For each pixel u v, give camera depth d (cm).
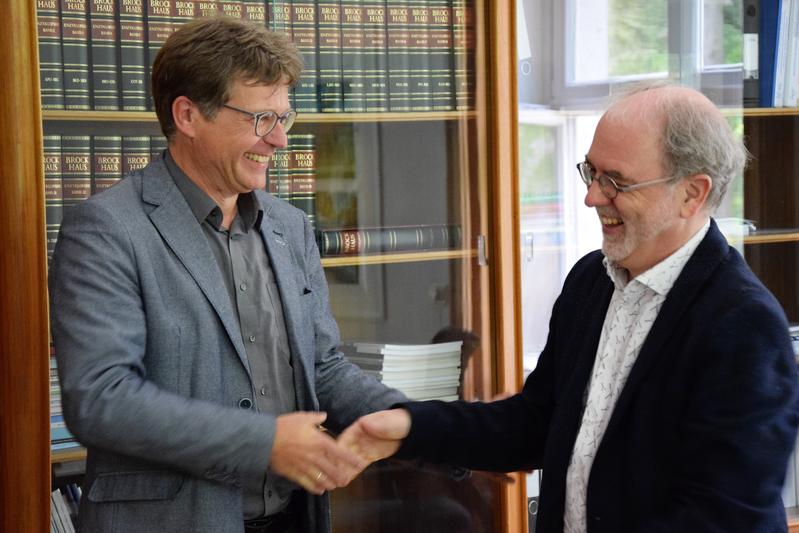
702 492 154
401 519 277
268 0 258
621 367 171
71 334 179
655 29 328
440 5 276
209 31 190
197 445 177
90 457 192
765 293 163
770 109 335
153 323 185
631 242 168
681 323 164
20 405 223
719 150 164
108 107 242
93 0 239
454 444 197
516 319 285
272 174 260
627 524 165
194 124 191
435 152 277
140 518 184
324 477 188
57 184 237
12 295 222
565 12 323
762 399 155
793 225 346
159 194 192
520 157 307
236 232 201
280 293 203
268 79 190
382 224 273
